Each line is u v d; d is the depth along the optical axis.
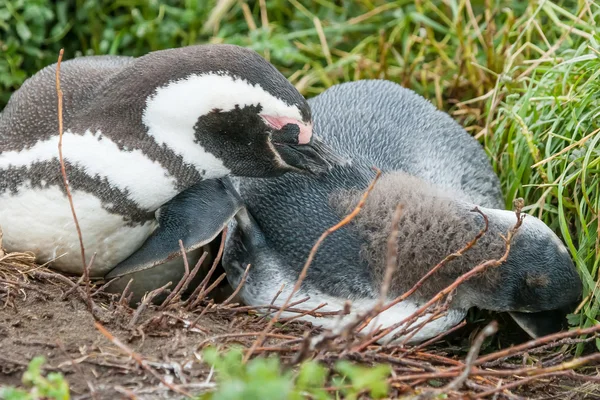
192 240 8.66
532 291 9.16
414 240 8.91
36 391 6.32
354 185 9.32
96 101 8.73
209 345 7.76
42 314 8.05
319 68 13.45
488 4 12.75
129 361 7.43
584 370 9.23
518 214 8.21
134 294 9.65
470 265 8.96
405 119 10.38
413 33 13.88
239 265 9.46
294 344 8.06
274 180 9.51
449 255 8.09
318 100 10.71
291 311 8.48
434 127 10.43
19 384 7.25
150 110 8.56
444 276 8.99
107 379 7.28
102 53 13.25
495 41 12.98
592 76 10.33
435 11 13.75
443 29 13.38
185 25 13.81
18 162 8.66
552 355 9.26
